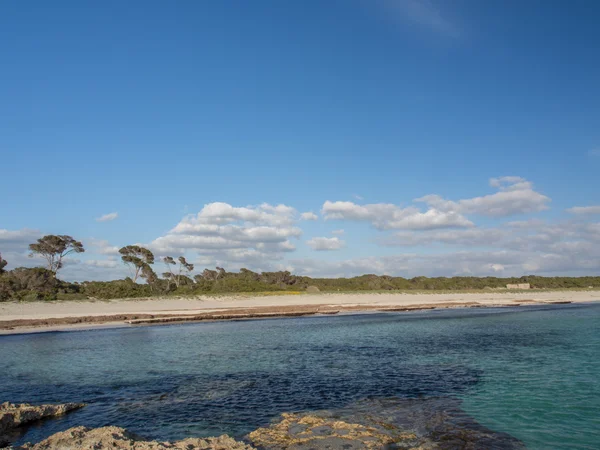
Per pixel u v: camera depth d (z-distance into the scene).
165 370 23.98
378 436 13.27
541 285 132.50
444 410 16.02
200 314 58.56
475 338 34.88
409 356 27.17
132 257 94.25
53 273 79.69
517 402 16.97
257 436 13.32
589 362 24.44
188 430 14.31
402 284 123.25
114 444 11.79
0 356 29.52
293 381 20.81
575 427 14.21
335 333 39.53
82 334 41.16
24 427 14.84
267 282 116.12
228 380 21.25
